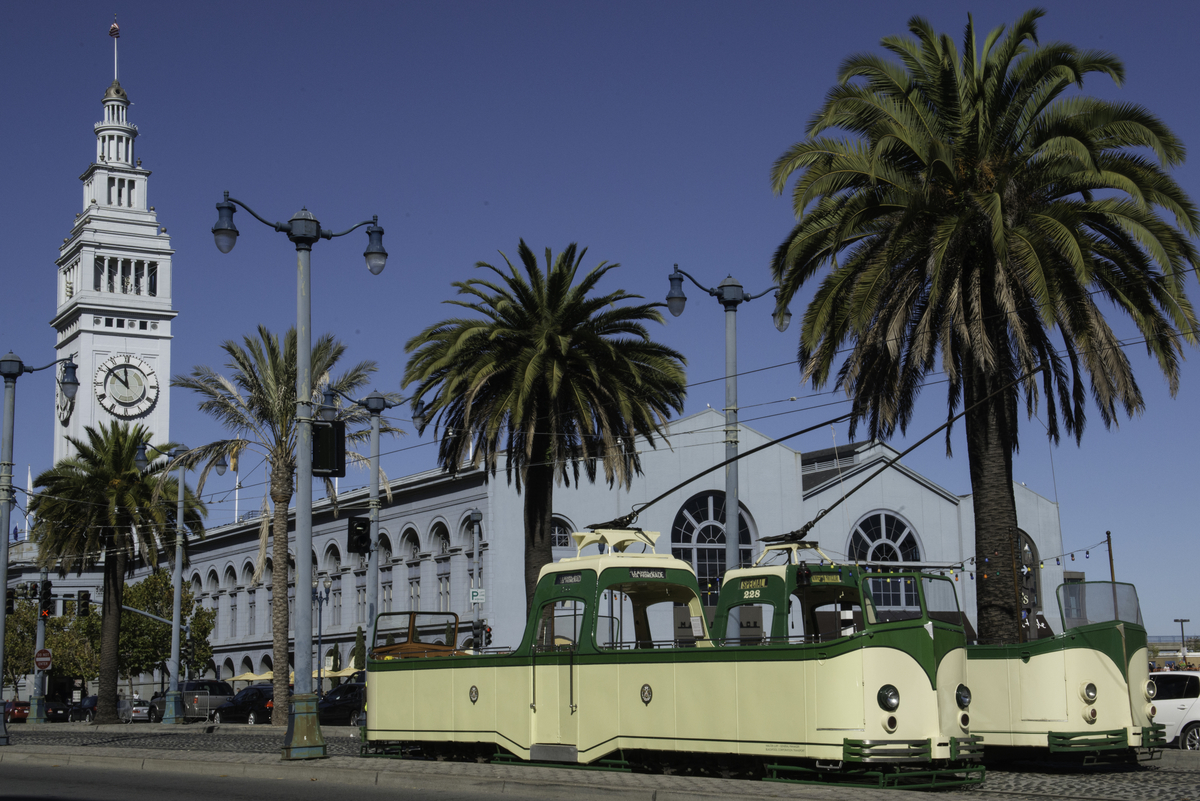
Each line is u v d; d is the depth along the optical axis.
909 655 14.64
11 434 33.34
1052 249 22.06
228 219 20.75
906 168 23.88
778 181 23.59
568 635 18.00
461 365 31.62
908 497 65.38
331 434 20.91
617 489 57.31
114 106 143.50
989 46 23.80
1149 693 17.98
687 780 14.82
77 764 23.19
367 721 21.42
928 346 23.05
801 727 14.67
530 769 17.00
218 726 45.28
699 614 18.17
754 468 61.28
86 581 95.88
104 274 136.12
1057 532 67.38
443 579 58.19
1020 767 18.27
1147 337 22.53
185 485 52.09
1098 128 22.14
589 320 32.03
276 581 42.69
